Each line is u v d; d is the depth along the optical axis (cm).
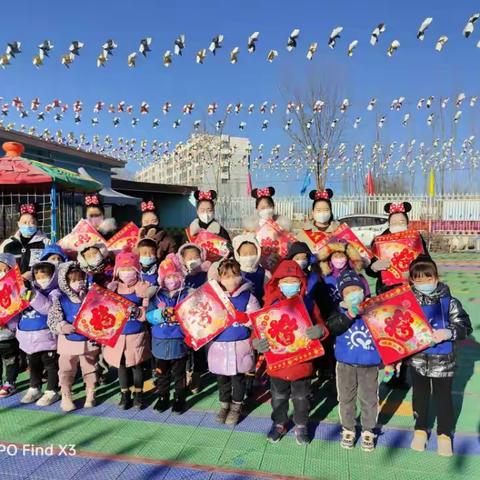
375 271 486
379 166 2027
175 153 1736
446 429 355
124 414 433
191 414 433
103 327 431
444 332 348
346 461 347
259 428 403
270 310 377
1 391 474
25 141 1367
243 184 2722
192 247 485
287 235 539
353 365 362
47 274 454
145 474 332
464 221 1994
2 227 865
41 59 704
